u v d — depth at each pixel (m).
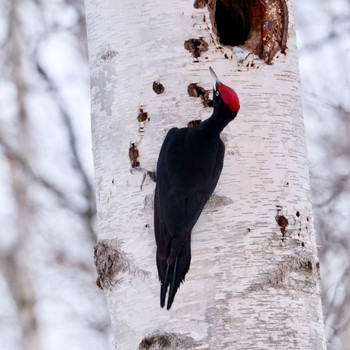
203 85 10.52
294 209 10.43
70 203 23.06
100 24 10.96
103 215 10.63
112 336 10.41
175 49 10.59
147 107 10.52
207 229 10.14
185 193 9.80
